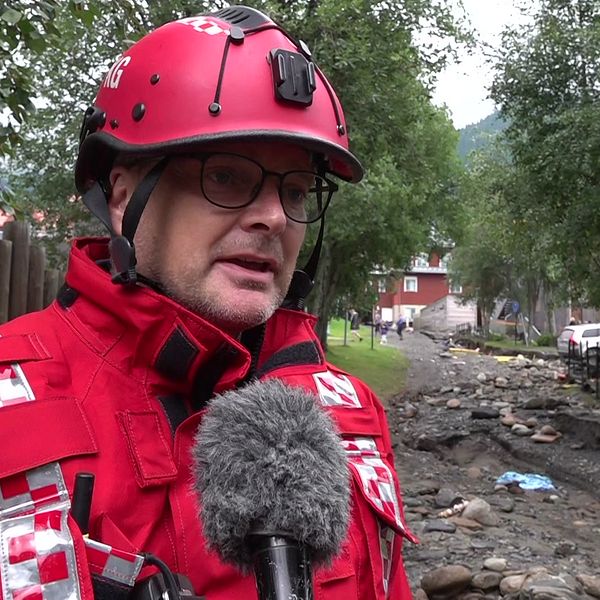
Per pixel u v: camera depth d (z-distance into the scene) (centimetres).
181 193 117
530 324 4162
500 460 1134
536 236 1430
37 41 333
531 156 1224
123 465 106
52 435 103
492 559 591
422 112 1417
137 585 96
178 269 117
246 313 117
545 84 1195
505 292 4550
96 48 891
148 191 115
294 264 128
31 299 509
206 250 117
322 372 145
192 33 120
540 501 873
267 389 99
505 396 1786
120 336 115
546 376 2284
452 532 697
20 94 346
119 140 120
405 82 1220
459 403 1622
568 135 1094
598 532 740
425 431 1300
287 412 95
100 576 95
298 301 154
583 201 1177
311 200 174
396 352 3403
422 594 541
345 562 122
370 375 2184
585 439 1170
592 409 1432
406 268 2572
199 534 105
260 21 123
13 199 446
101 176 132
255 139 113
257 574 86
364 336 4834
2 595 91
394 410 1598
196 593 104
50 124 1051
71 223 1166
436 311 6494
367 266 2259
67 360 115
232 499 87
